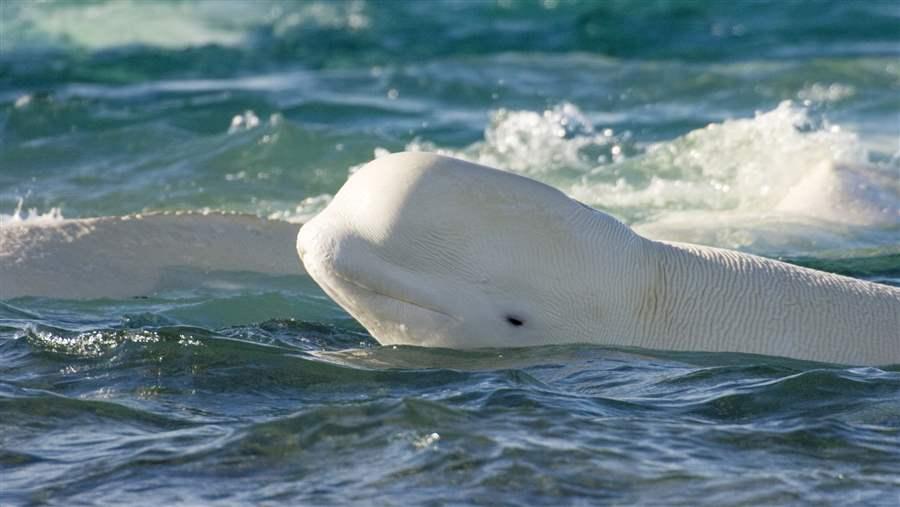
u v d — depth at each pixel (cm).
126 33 10350
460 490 2155
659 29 10656
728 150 5797
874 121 6788
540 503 2119
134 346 2927
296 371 2783
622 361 2844
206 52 9788
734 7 11131
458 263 2828
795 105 7200
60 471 2266
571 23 10944
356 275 2786
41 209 5253
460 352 2852
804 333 2978
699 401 2616
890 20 10444
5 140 6488
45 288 3738
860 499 2156
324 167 5891
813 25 10456
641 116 7025
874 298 3058
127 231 3978
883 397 2645
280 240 4069
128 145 6247
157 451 2336
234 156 5969
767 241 4397
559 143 6306
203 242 3991
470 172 2856
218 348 2897
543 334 2891
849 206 4806
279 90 7719
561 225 2894
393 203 2808
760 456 2333
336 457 2283
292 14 11131
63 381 2770
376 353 2884
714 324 2966
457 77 8006
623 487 2183
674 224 4631
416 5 11588
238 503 2123
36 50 9769
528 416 2466
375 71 8294
